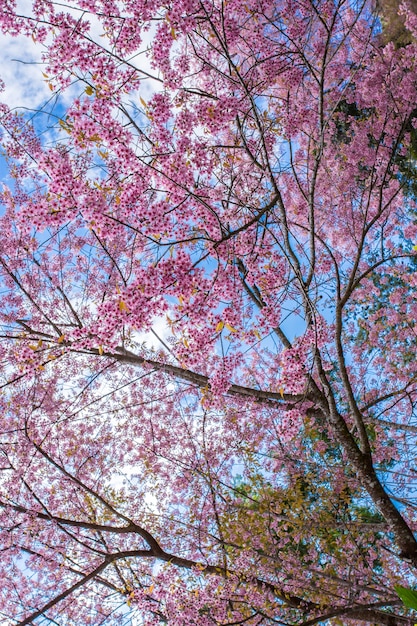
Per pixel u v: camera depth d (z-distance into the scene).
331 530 7.23
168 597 6.25
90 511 8.38
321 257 8.10
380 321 10.31
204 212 5.34
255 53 6.56
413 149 10.39
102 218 4.56
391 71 9.12
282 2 6.96
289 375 5.70
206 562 7.20
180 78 5.36
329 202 9.47
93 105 4.62
